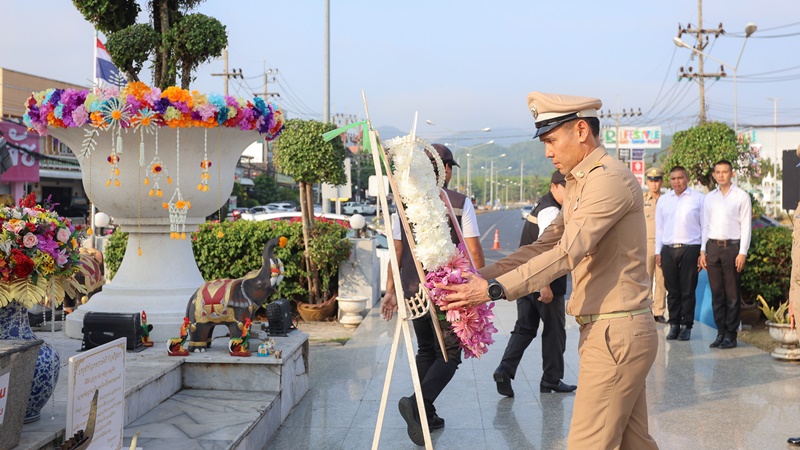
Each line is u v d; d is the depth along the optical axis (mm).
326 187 16000
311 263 10492
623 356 3295
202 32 7004
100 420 3760
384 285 13508
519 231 46031
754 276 9836
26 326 4109
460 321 3721
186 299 6668
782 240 9672
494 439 5180
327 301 10539
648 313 3400
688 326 8867
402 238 5031
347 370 7238
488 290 3291
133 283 6758
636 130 57125
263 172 61938
